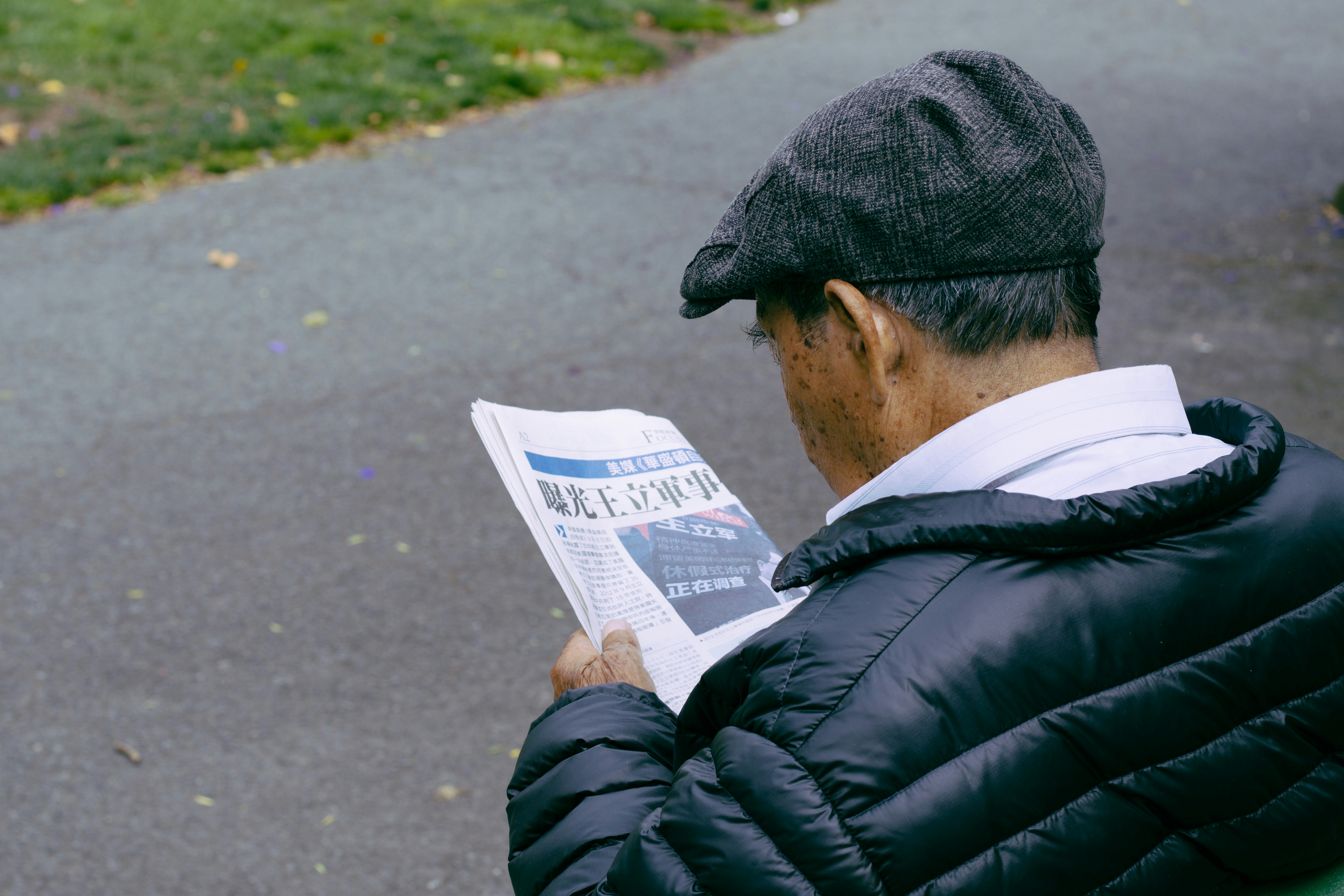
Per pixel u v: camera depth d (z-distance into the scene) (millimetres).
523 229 5172
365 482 3408
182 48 6793
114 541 3119
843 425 840
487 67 6992
